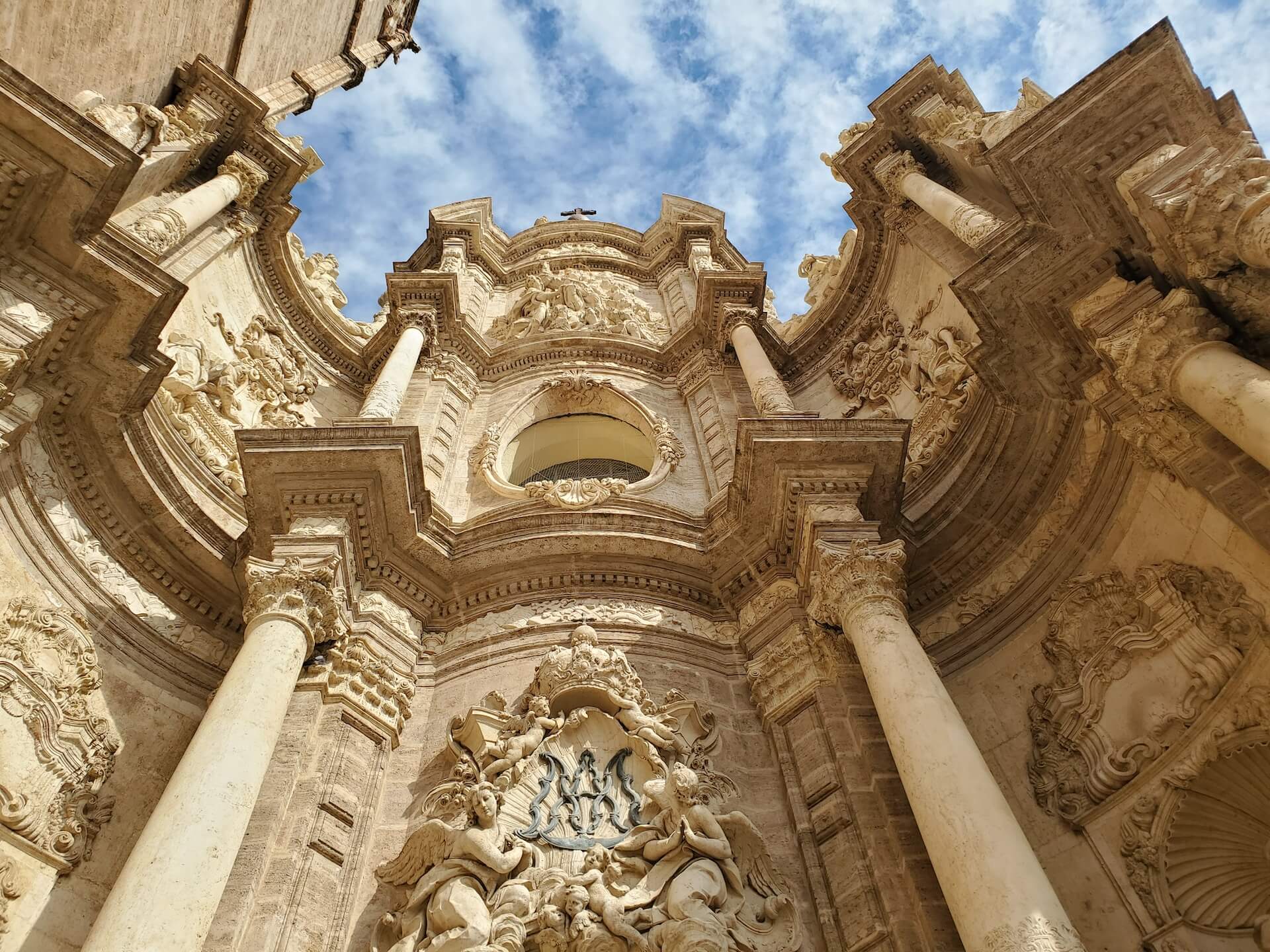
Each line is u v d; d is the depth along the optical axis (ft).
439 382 59.31
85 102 41.34
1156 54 33.71
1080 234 35.12
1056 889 30.17
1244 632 29.99
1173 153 32.63
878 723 33.30
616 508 46.55
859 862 29.37
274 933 26.76
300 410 54.65
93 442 36.55
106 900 26.81
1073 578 36.42
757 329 62.90
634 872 28.86
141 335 35.83
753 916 28.09
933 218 54.13
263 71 61.82
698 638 39.45
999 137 47.34
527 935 27.07
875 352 56.70
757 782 33.86
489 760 32.91
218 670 37.17
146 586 37.40
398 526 39.68
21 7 37.65
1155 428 31.68
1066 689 34.06
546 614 39.99
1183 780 29.73
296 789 30.89
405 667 37.17
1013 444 38.81
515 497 49.49
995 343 37.17
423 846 29.86
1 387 31.68
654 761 32.78
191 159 52.34
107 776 31.63
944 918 26.96
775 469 39.50
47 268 34.19
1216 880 29.25
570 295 71.82
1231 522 30.09
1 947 26.23
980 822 25.13
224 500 42.19
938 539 40.22
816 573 36.09
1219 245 30.07
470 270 77.05
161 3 48.21
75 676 32.60
